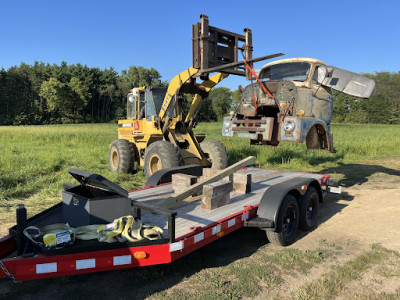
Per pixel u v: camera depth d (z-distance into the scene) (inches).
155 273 138.9
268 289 127.2
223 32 226.1
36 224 142.3
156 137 319.0
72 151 538.0
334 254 162.4
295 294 122.7
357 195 289.6
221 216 150.6
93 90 3794.3
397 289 128.5
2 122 3078.2
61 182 295.1
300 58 234.4
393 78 3865.7
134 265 113.7
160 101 340.5
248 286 128.8
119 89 4033.0
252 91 234.1
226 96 4468.5
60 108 3348.9
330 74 208.1
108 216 131.1
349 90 208.7
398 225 206.8
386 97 3782.0
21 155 460.4
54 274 103.8
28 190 271.3
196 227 130.5
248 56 239.5
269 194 165.8
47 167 365.7
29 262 100.8
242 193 197.3
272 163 468.4
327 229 201.9
